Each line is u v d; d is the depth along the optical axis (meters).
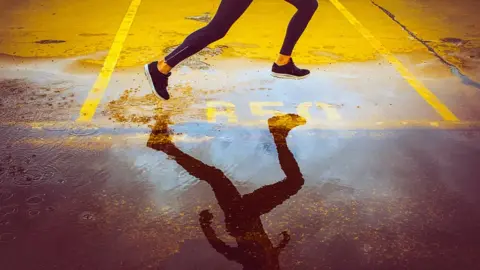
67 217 3.03
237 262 2.73
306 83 5.00
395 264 2.75
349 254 2.81
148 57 5.50
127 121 4.15
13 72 5.02
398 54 5.84
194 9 7.29
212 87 4.83
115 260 2.72
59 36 6.07
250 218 3.08
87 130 3.99
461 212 3.18
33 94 4.57
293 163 3.65
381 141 3.98
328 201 3.26
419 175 3.55
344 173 3.55
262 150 3.80
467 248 2.88
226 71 5.20
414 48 6.05
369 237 2.95
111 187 3.32
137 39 6.02
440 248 2.88
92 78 4.95
